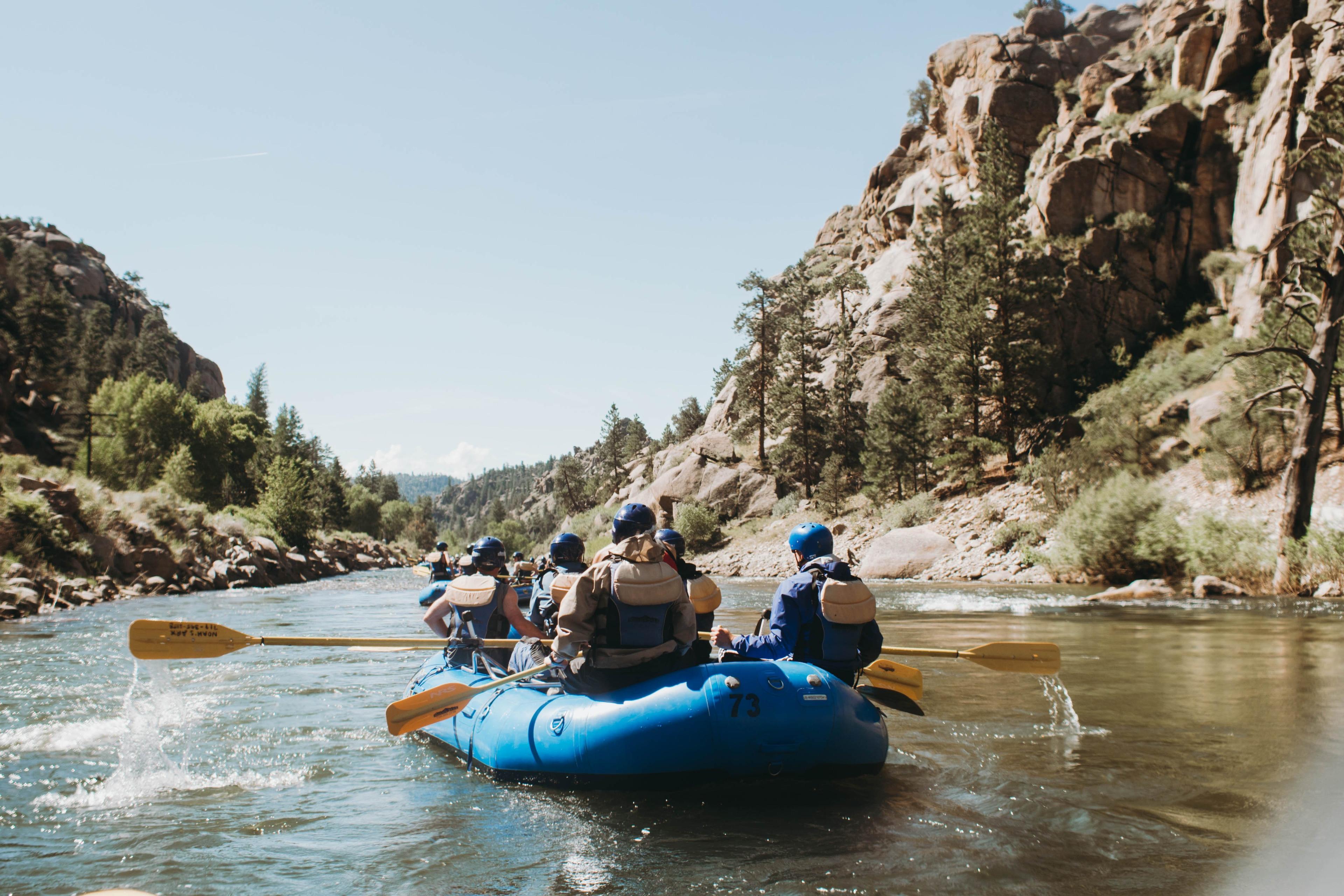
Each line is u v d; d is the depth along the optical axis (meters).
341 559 48.31
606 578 4.86
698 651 5.39
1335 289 18.67
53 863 3.62
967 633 11.45
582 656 4.92
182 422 56.16
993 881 3.18
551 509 193.75
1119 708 6.39
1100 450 26.30
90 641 11.73
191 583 24.05
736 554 40.28
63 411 52.94
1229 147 37.28
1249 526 19.42
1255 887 3.05
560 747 4.61
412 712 5.04
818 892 3.11
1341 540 17.12
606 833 3.87
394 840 3.85
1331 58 31.59
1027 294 35.38
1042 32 54.16
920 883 3.18
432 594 8.77
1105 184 38.88
